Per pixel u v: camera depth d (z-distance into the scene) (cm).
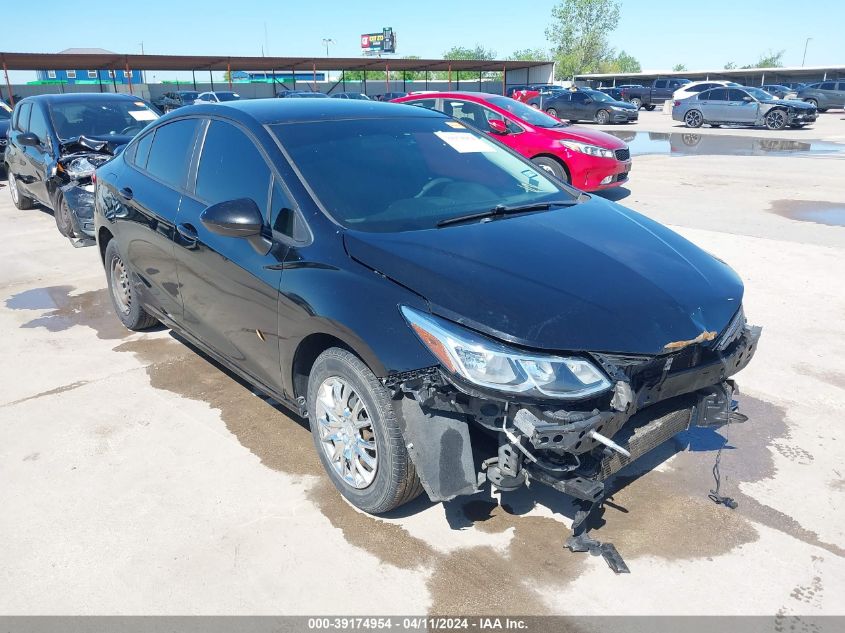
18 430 384
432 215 329
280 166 334
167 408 407
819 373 439
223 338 377
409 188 345
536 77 4925
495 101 1062
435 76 6431
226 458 353
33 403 416
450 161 380
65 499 321
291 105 394
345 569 274
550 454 252
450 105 1084
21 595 264
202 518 306
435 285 265
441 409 255
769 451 354
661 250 321
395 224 315
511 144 1010
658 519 302
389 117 402
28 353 493
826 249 706
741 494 319
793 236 765
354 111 398
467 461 262
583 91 2769
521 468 256
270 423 388
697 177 1209
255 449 361
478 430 275
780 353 467
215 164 379
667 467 342
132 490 327
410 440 262
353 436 297
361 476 299
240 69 3984
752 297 570
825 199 980
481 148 407
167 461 351
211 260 361
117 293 526
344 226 306
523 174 397
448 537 292
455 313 254
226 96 3428
